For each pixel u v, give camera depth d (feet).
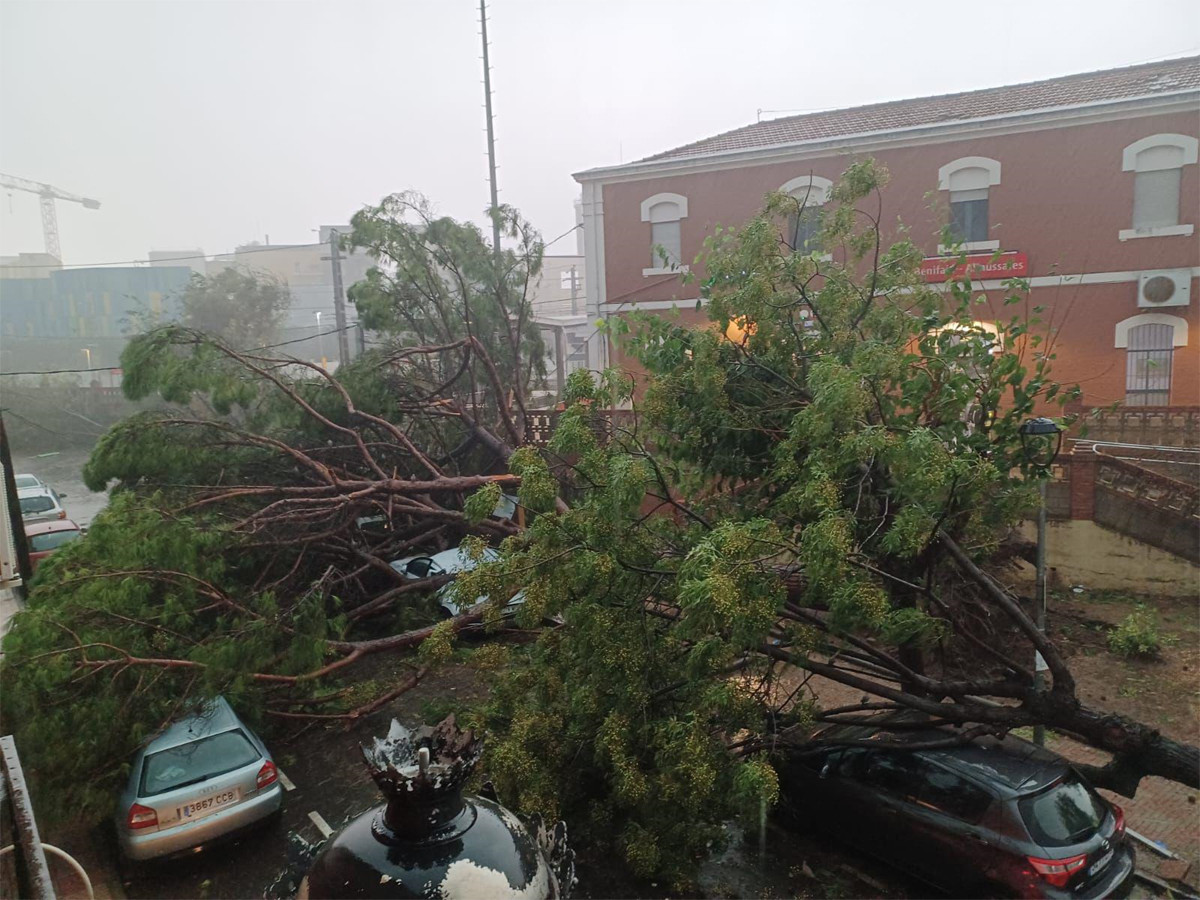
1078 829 19.54
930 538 20.80
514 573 21.33
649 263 66.28
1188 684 31.81
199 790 22.65
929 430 21.21
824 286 26.48
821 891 21.58
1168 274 52.11
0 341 124.16
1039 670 23.70
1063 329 55.42
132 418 36.01
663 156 68.18
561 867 8.82
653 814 21.27
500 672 26.53
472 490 46.24
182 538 27.63
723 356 26.40
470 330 47.67
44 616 23.52
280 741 30.45
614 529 22.00
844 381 20.21
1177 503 39.22
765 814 22.72
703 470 27.27
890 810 21.76
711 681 21.17
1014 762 21.16
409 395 47.98
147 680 24.45
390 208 50.14
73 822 25.21
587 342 68.49
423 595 39.68
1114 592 40.16
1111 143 53.11
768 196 26.86
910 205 57.57
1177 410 49.03
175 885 22.20
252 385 37.22
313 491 35.78
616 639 21.59
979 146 55.72
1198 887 21.35
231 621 29.14
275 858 23.27
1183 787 26.53
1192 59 59.57
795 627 21.56
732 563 18.37
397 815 6.82
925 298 26.35
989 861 19.56
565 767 22.75
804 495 20.16
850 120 65.72
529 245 54.49
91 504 76.38
